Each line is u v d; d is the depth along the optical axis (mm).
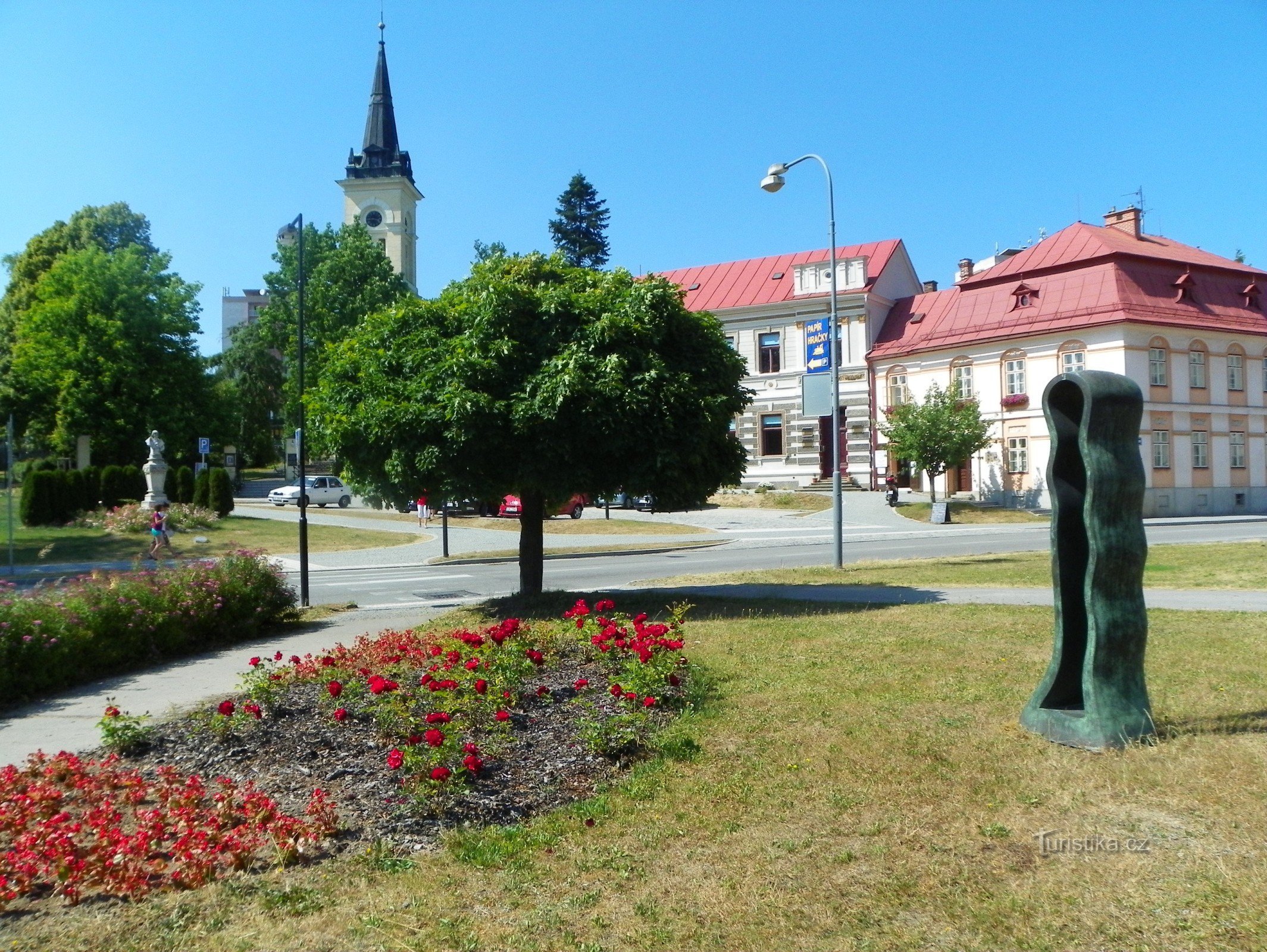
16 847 4477
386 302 51844
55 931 3871
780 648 9414
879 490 49469
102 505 36156
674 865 4289
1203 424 42656
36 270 56344
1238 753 5234
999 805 4754
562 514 42281
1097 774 5066
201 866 4312
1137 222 47438
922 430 40594
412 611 15070
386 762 5617
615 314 12508
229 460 62000
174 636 10703
